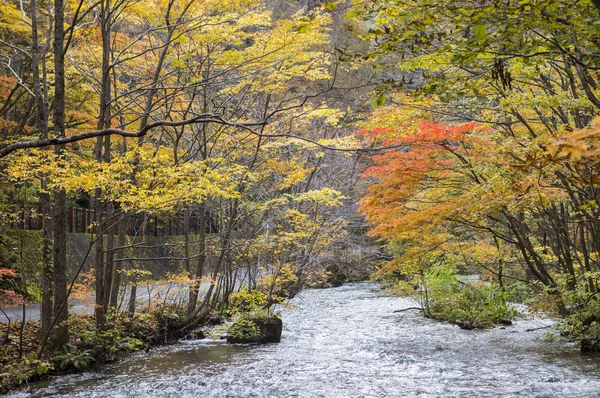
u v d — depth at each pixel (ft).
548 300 39.37
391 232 37.29
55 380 32.30
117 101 47.24
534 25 18.16
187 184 34.24
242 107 49.21
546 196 28.27
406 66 26.27
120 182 31.17
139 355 40.11
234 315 55.11
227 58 39.34
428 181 35.81
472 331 50.06
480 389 29.76
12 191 57.06
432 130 31.12
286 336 48.67
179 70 42.42
